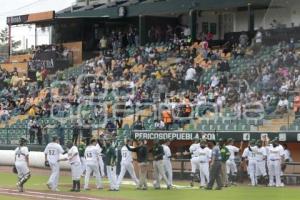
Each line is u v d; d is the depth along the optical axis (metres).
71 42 48.03
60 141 32.75
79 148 22.56
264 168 23.11
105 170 23.17
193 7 40.91
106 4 48.81
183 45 41.41
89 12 46.88
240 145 24.91
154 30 44.22
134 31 45.41
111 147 21.19
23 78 47.19
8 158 33.47
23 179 20.30
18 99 43.31
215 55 37.41
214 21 43.44
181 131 27.31
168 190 20.89
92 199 17.56
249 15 35.81
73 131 32.19
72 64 46.91
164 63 39.91
